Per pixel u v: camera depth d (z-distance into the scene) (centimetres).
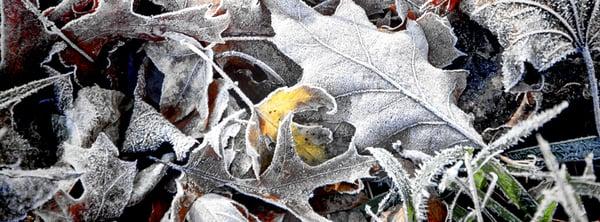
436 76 62
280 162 60
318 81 62
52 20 61
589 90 63
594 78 63
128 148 60
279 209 61
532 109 64
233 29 63
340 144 62
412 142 62
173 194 60
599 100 64
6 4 58
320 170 60
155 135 60
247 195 60
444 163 60
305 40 62
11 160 58
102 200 57
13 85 60
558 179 54
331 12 65
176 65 62
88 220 57
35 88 59
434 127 62
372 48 62
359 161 60
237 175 60
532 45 62
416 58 62
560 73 64
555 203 59
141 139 60
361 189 61
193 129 61
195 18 61
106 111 60
